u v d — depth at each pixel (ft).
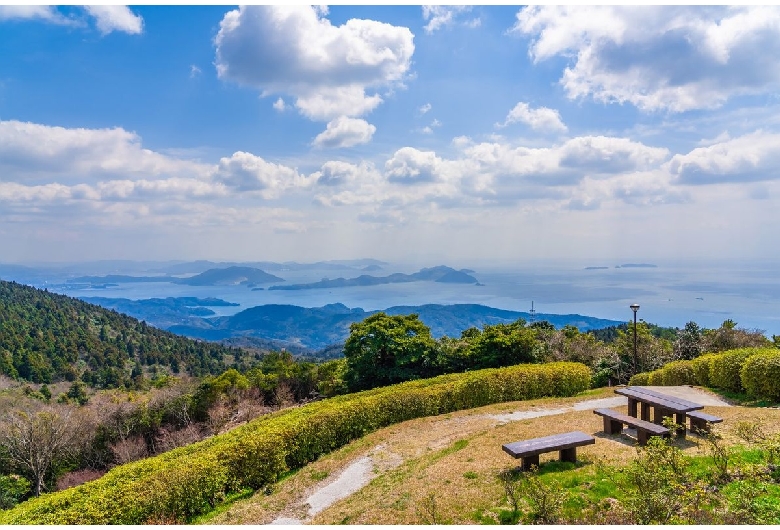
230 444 42.75
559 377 65.82
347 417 51.08
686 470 29.07
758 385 52.90
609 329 182.39
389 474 38.01
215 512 37.35
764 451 30.73
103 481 39.55
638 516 21.89
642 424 36.78
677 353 89.10
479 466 34.83
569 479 30.01
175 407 103.71
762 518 21.33
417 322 94.89
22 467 84.69
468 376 64.03
